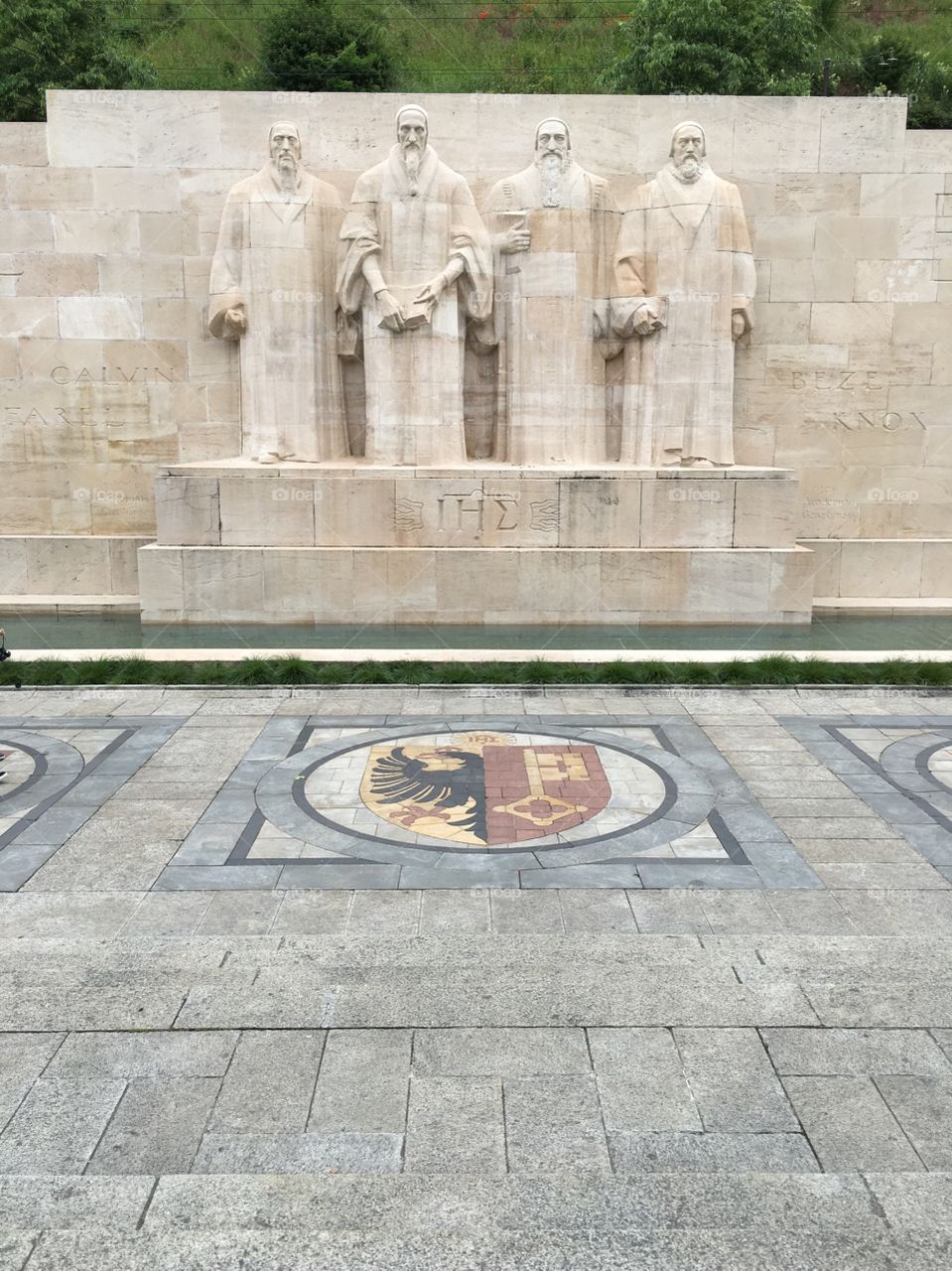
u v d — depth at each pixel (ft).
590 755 26.14
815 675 33.17
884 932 16.84
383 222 42.78
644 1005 13.43
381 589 41.83
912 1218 9.18
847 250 46.62
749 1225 9.07
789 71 76.89
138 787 23.66
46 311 46.24
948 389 47.73
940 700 31.50
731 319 44.21
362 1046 12.55
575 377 44.06
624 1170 10.43
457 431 43.98
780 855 19.99
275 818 21.77
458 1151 10.69
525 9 109.70
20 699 30.96
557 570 41.86
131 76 77.30
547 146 42.80
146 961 14.74
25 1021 13.08
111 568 46.85
